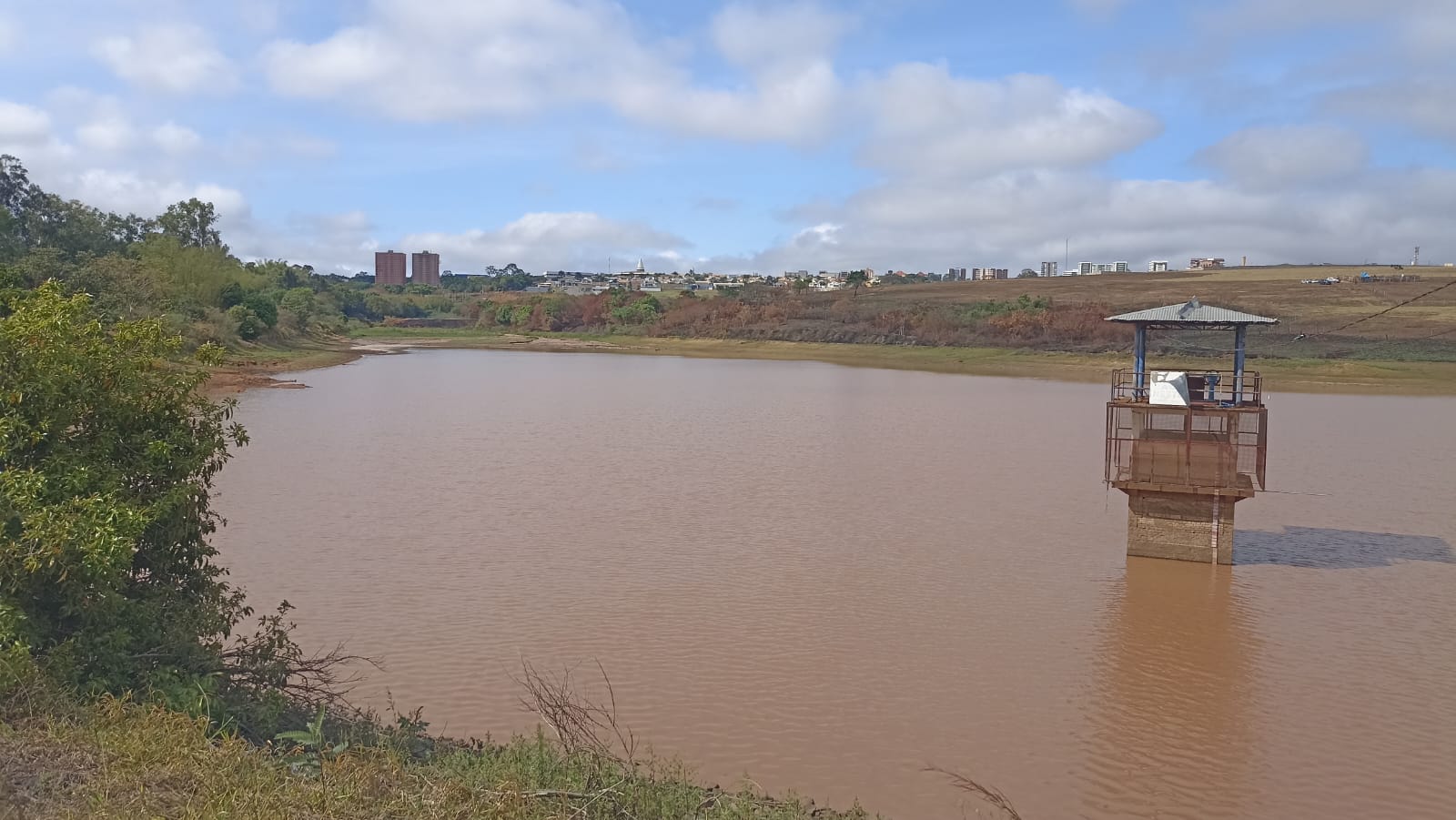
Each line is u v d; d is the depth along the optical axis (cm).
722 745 1372
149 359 1217
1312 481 3338
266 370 7494
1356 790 1288
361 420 4728
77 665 1051
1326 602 2022
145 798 829
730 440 4191
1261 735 1434
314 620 1812
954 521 2661
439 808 882
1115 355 9431
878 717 1470
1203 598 2041
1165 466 2281
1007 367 8975
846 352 10938
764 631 1808
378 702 1465
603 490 3023
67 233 10000
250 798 845
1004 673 1645
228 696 1154
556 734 1370
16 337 1105
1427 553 2402
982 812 1219
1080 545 2433
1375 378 7269
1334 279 15125
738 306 14425
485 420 4784
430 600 1936
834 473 3381
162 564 1210
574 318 16250
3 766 845
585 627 1803
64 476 1080
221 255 11831
